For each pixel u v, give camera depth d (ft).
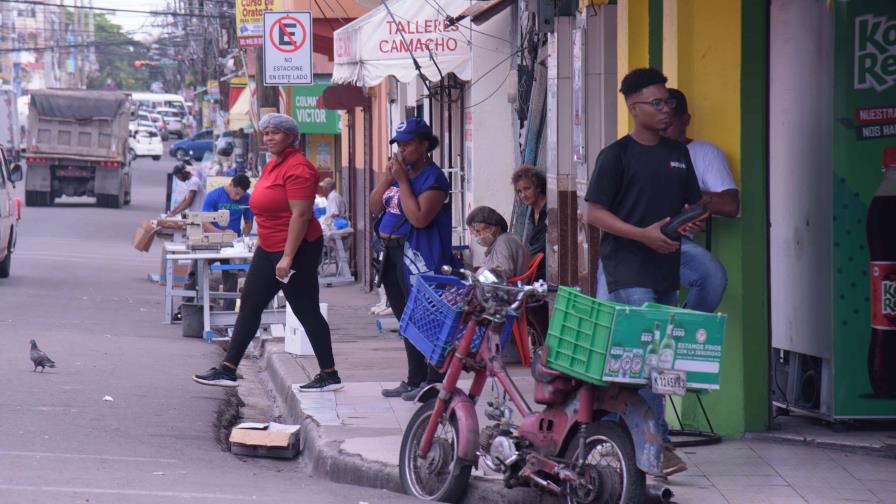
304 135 134.62
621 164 28.89
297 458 38.50
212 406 46.24
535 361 28.25
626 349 25.67
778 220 37.68
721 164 33.24
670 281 29.04
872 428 35.70
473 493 30.30
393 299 43.24
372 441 35.81
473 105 61.77
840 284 34.88
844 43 34.55
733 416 34.94
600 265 30.01
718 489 29.55
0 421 40.04
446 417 30.66
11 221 95.55
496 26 61.16
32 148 177.06
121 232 145.07
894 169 34.76
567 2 44.80
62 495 29.43
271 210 42.47
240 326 42.88
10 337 62.23
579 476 26.99
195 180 100.94
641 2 37.58
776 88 37.32
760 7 34.63
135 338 65.46
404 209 41.09
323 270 102.47
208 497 30.25
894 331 34.88
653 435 25.62
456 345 30.37
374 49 59.88
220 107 223.71
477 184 62.44
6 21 427.74
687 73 34.63
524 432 28.89
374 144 96.53
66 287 91.50
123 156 181.68
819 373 36.55
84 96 178.09
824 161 35.22
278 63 83.35
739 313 34.63
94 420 41.52
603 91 41.70
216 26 216.13
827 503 28.45
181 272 78.43
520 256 41.88
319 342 44.19
